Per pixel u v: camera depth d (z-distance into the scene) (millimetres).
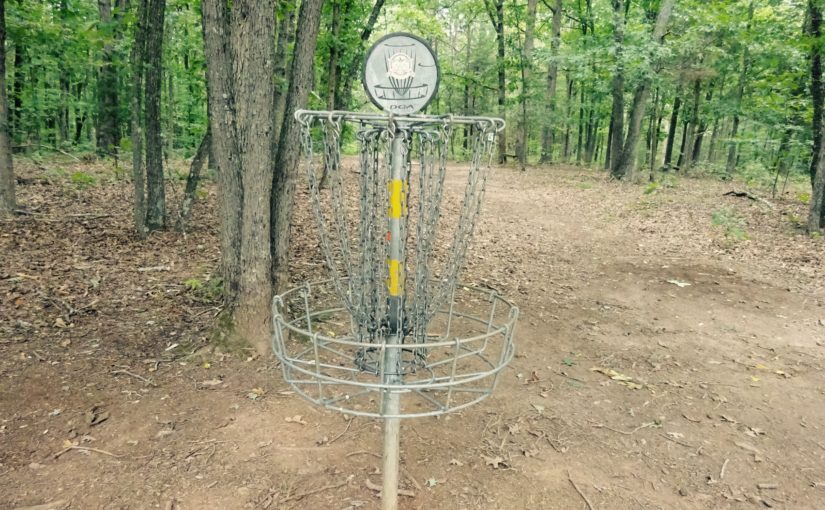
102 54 9180
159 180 7809
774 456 3252
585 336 5121
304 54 4152
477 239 8984
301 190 11594
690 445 3348
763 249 8469
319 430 3340
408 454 3148
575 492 2869
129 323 4777
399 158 1536
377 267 1736
